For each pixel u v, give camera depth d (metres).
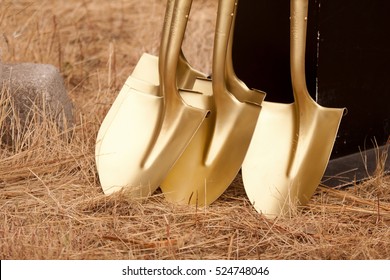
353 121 3.19
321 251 2.65
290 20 2.81
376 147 3.29
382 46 3.20
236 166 2.85
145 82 2.98
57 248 2.60
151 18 4.39
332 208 2.87
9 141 3.21
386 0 3.15
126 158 2.88
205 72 3.96
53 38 3.98
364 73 3.16
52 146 3.14
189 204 2.84
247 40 3.18
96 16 4.43
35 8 4.29
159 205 2.85
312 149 2.87
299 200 2.84
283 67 3.08
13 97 3.18
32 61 3.88
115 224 2.75
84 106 3.49
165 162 2.85
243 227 2.74
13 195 2.92
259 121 2.93
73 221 2.77
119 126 2.93
